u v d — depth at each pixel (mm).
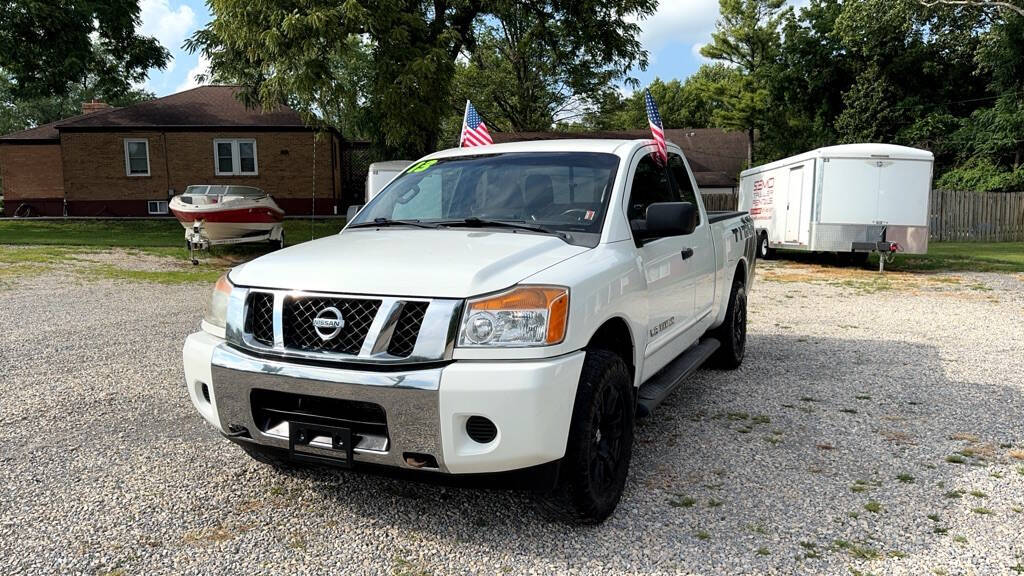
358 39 22766
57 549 3018
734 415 4961
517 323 2832
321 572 2854
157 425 4664
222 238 16516
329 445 2965
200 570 2865
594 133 37344
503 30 35562
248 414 3094
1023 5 31281
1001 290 11922
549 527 3254
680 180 5105
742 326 6410
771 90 41531
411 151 23453
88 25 24266
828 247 14984
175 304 9797
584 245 3480
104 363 6367
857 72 39969
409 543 3102
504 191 4098
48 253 15461
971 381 5902
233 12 17812
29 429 4570
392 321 2834
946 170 36938
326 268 3082
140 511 3398
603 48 23031
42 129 30547
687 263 4633
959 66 38094
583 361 3018
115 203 28406
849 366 6449
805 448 4293
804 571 2865
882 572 2859
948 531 3211
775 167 17188
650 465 4016
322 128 20875
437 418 2760
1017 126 32469
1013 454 4180
